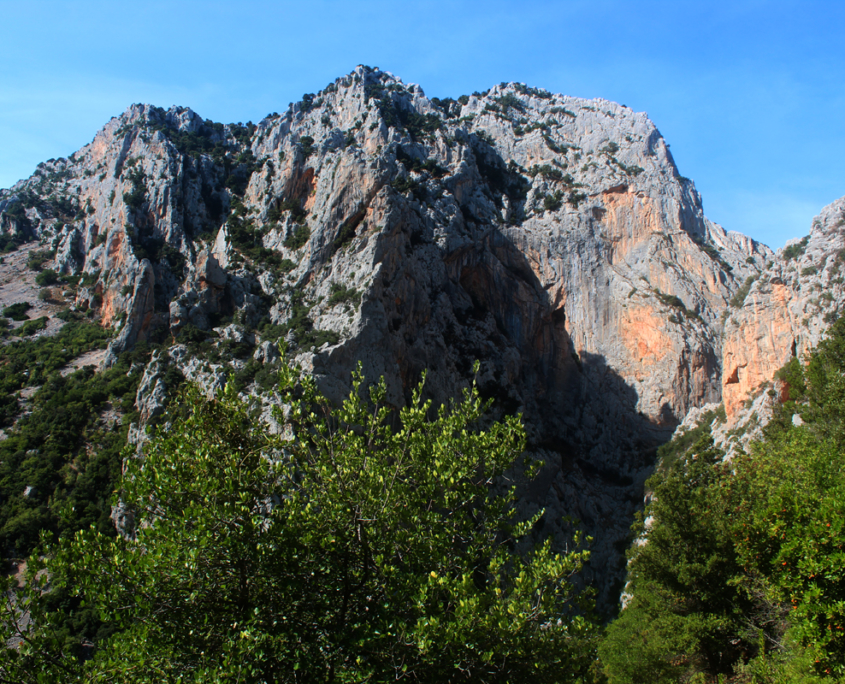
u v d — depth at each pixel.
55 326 90.00
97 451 65.75
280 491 19.98
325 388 66.81
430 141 114.69
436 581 18.39
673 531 34.00
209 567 17.52
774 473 33.12
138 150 111.31
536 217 115.44
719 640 31.58
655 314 103.25
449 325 93.88
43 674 15.40
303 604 17.98
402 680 17.50
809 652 21.95
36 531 55.25
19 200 118.19
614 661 35.97
